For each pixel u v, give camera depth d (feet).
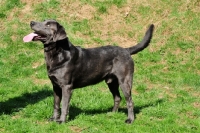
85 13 48.11
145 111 28.35
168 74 38.45
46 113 26.99
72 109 28.27
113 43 44.19
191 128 25.77
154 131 24.88
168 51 42.70
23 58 39.91
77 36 44.86
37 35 24.44
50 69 24.70
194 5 49.06
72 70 24.89
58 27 24.08
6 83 34.37
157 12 48.52
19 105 29.14
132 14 48.44
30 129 24.22
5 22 46.01
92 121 25.84
